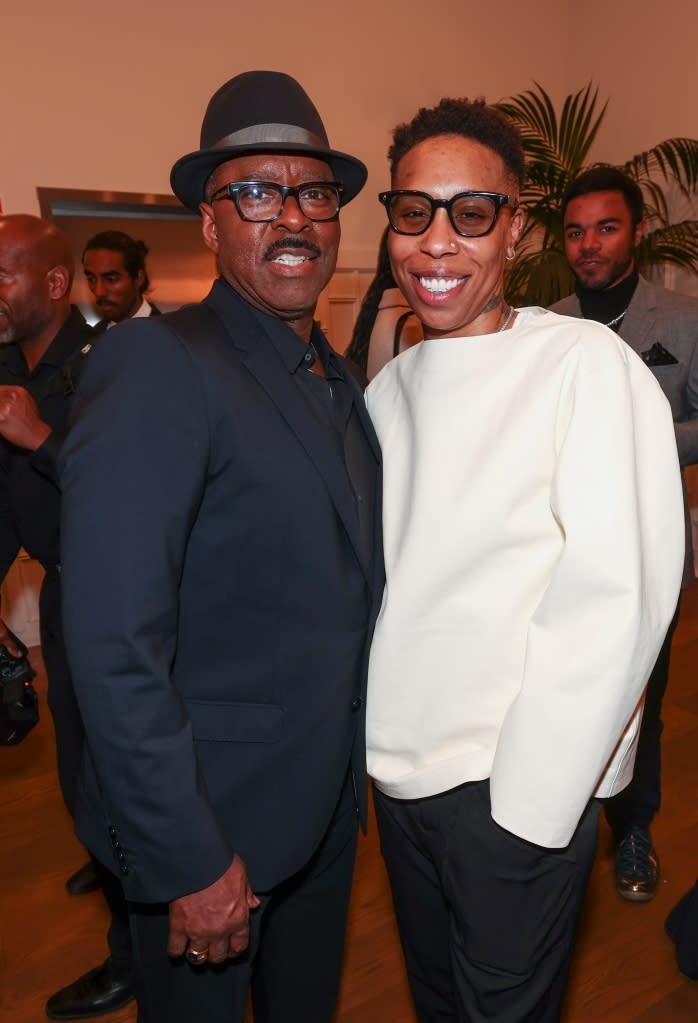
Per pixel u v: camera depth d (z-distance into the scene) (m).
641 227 2.24
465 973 1.17
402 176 1.16
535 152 4.84
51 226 1.81
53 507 1.71
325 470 1.10
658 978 1.92
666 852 2.36
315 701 1.14
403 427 1.27
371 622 1.21
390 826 1.31
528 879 1.10
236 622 1.10
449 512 1.13
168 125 4.25
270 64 4.48
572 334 1.10
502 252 1.17
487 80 5.33
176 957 1.15
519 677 1.13
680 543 1.09
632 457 1.03
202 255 4.53
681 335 2.08
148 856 0.98
